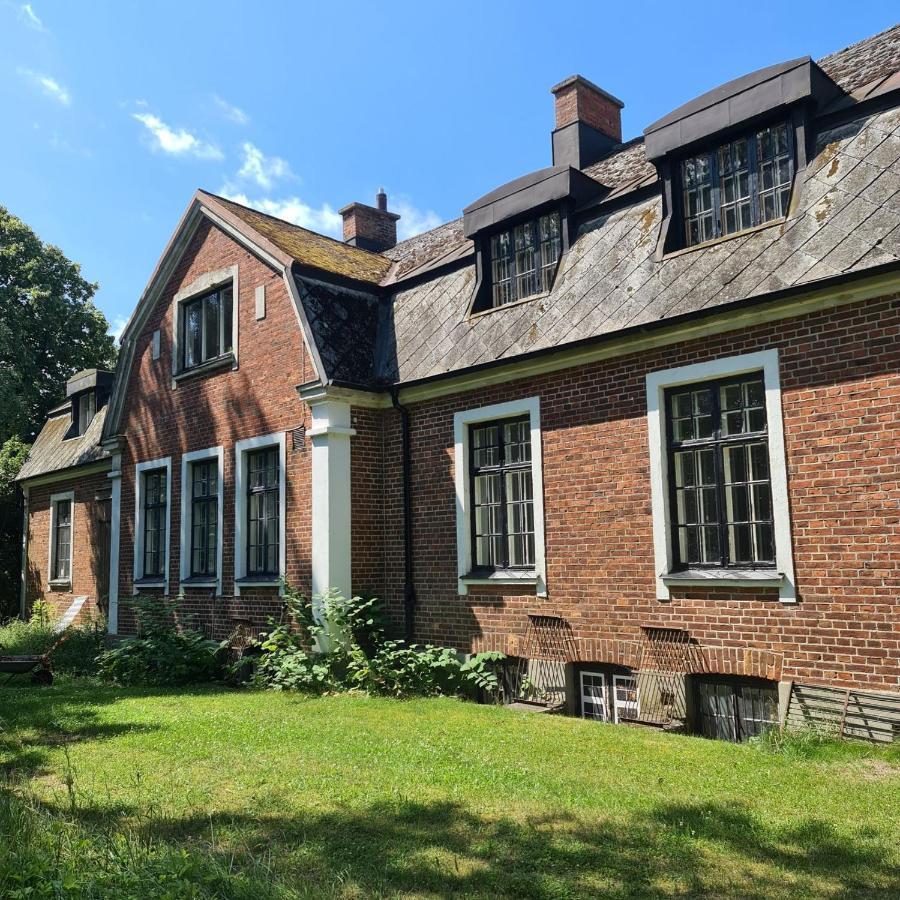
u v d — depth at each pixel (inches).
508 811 207.9
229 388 524.4
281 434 479.5
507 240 437.4
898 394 276.1
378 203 738.8
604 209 398.9
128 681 472.1
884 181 295.3
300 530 460.1
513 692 390.9
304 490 460.4
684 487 338.0
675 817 198.8
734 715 318.0
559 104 516.7
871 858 172.7
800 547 296.0
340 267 512.4
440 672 406.6
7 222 1094.4
